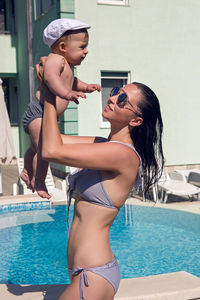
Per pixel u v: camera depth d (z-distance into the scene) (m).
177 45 15.08
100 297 2.34
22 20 19.36
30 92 17.72
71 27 2.42
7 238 7.92
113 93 2.55
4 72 20.84
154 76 14.95
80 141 2.82
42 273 6.09
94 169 2.39
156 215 9.16
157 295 3.66
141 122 2.50
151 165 2.67
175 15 14.95
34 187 2.77
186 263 6.27
